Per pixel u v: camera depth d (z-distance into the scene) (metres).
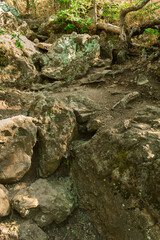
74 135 3.29
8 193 2.69
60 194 2.85
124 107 3.38
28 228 2.50
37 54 5.34
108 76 4.49
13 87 4.63
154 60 4.15
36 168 3.04
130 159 2.56
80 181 3.05
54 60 5.13
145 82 3.81
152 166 2.41
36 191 2.76
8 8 6.39
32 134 2.86
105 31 6.37
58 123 3.09
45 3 7.10
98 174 2.80
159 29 4.84
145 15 5.94
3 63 4.59
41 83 5.02
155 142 2.54
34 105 3.31
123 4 6.62
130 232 2.45
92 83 4.48
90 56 5.37
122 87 4.08
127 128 2.87
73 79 5.02
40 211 2.65
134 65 4.47
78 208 3.04
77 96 3.79
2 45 4.63
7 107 3.85
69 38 5.43
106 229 2.73
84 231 2.84
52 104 3.15
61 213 2.77
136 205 2.43
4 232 2.40
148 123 2.91
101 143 2.89
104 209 2.73
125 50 4.96
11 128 2.77
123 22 4.91
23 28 6.21
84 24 6.29
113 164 2.69
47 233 2.72
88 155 2.97
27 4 6.96
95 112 3.43
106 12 6.80
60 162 3.16
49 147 2.96
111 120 3.19
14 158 2.76
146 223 2.34
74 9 6.21
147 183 2.40
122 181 2.57
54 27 6.63
